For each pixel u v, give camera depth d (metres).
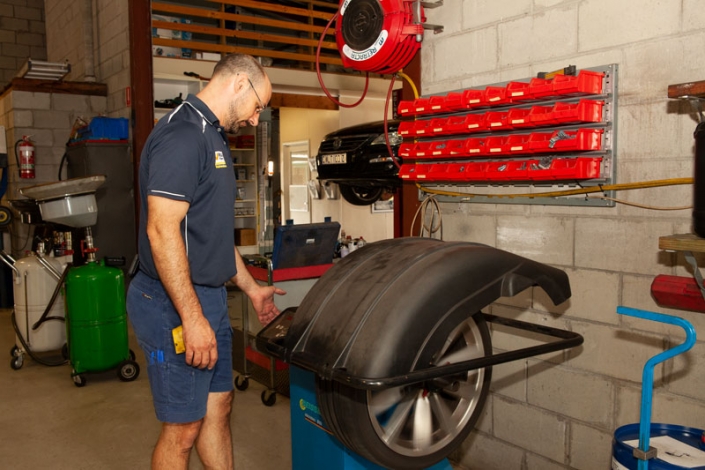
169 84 7.80
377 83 9.29
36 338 4.59
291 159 10.21
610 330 2.38
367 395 1.67
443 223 3.03
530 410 2.69
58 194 4.09
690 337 1.67
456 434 1.93
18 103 6.25
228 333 2.37
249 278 2.53
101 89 6.57
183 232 2.13
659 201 2.19
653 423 2.04
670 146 2.15
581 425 2.50
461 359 1.92
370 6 2.92
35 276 4.58
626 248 2.30
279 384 3.85
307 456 2.08
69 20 7.47
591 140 2.29
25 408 3.81
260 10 9.14
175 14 8.47
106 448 3.23
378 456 1.75
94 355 4.19
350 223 8.90
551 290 1.81
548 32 2.49
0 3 8.70
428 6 2.91
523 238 2.67
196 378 2.19
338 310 1.70
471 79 2.82
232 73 2.20
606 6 2.30
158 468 2.24
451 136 2.82
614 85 2.27
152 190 1.97
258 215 9.52
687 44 2.09
